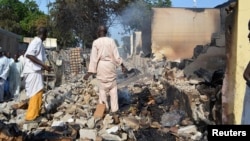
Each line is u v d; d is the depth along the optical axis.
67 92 10.58
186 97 7.28
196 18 20.59
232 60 5.02
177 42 20.52
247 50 4.91
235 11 4.95
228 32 5.11
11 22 42.91
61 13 33.75
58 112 7.83
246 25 4.89
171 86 8.84
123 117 7.20
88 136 6.20
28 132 6.30
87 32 33.69
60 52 21.81
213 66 10.07
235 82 4.98
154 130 6.27
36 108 7.28
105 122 6.80
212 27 20.48
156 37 20.64
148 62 17.12
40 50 7.32
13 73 13.34
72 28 34.16
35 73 7.23
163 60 18.19
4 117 7.77
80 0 33.03
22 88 14.40
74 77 18.06
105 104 7.45
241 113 4.92
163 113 7.41
